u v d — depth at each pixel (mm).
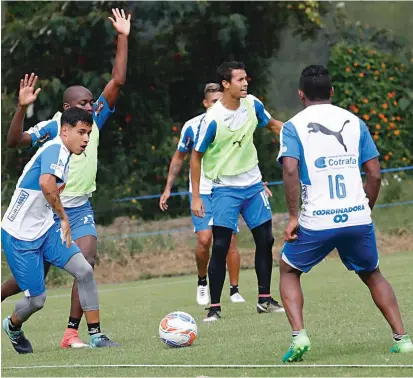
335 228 19609
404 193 60531
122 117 65438
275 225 58125
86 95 26250
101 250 55375
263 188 30891
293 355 19562
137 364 21203
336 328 25156
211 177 30453
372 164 20047
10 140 25672
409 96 67438
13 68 62844
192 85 67312
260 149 66312
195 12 63375
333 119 19844
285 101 69188
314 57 69062
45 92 60531
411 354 19828
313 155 19641
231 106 29859
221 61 66500
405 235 54625
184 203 64562
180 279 49906
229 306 34094
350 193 19719
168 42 65312
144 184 64375
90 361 22375
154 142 65688
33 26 60906
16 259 24406
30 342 28062
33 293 24562
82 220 26375
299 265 20047
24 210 24203
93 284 25031
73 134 23391
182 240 57906
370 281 20547
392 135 66688
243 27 63125
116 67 26891
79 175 26094
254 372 18828
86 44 61281
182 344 23734
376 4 69438
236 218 30422
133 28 64375
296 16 67125
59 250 24703
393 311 20312
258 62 67688
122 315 34438
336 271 44031
